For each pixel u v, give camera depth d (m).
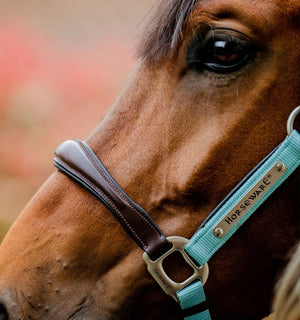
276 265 1.80
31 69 8.59
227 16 1.69
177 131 1.76
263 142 1.71
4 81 8.43
